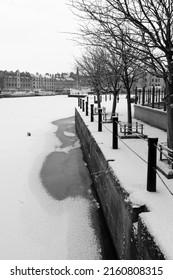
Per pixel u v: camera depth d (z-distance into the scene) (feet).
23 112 122.62
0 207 27.81
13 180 35.14
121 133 36.99
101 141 32.32
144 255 13.42
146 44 20.16
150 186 17.33
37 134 67.46
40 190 32.30
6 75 408.67
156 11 19.56
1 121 91.09
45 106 154.71
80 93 270.05
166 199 16.20
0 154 47.24
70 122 92.12
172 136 22.40
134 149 28.66
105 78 57.36
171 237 12.31
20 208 27.73
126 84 40.19
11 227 24.23
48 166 41.50
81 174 38.22
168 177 19.93
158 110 43.55
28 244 21.94
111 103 113.60
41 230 23.94
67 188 33.17
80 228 24.41
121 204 18.53
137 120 54.13
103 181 26.43
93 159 34.83
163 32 19.84
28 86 449.89
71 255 20.72
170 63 20.40
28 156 46.42
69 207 28.35
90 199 30.32
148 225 13.35
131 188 17.99
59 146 54.95
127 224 16.74
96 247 21.77
